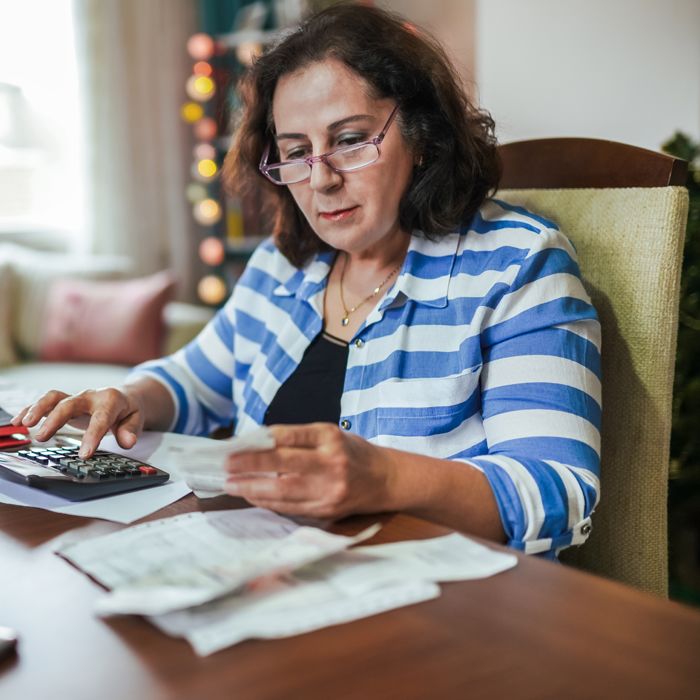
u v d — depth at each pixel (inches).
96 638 22.4
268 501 30.1
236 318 55.9
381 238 48.2
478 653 21.4
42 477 34.7
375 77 44.7
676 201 44.7
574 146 51.7
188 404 55.0
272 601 23.9
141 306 128.0
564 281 42.7
